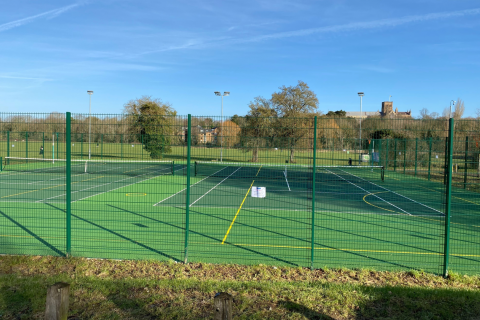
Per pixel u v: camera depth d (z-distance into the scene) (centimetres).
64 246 910
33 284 621
